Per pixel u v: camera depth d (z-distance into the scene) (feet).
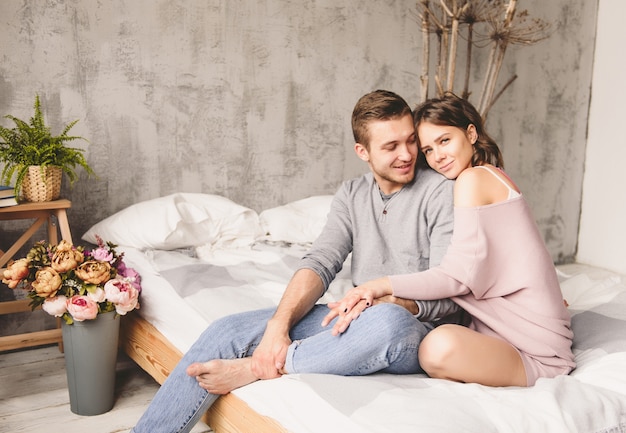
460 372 4.78
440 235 5.47
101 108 9.00
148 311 7.08
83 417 6.91
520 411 4.17
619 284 7.41
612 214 13.20
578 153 13.60
